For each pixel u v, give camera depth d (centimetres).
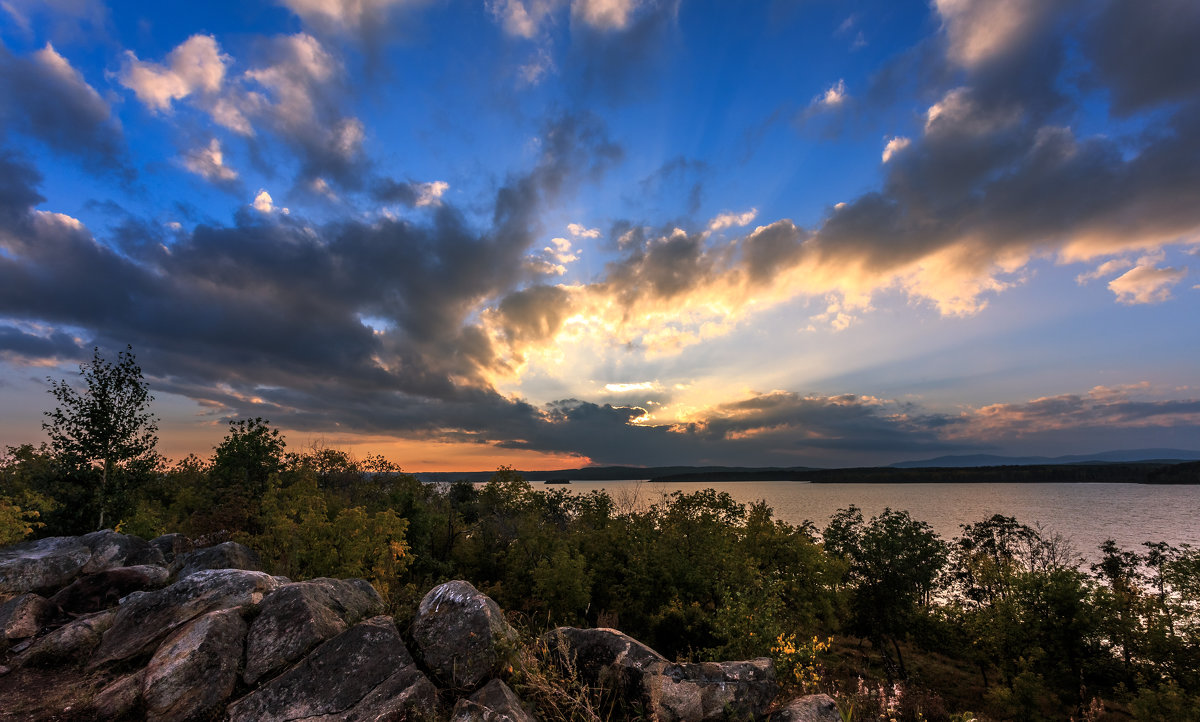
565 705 623
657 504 4156
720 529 3672
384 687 623
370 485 4869
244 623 751
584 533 4306
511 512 4962
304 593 784
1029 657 3866
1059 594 3950
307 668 654
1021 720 3553
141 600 848
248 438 3694
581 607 3105
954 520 17600
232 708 623
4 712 640
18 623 824
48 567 1035
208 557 1144
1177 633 3666
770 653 1105
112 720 629
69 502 2511
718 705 645
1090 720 3114
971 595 5553
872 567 5047
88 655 782
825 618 3853
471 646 667
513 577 3762
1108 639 3853
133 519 2250
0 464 3497
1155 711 3089
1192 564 3781
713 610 3023
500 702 573
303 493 2486
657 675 584
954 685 4450
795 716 612
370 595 905
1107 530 14538
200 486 3656
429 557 3991
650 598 3262
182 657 664
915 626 4819
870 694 1076
